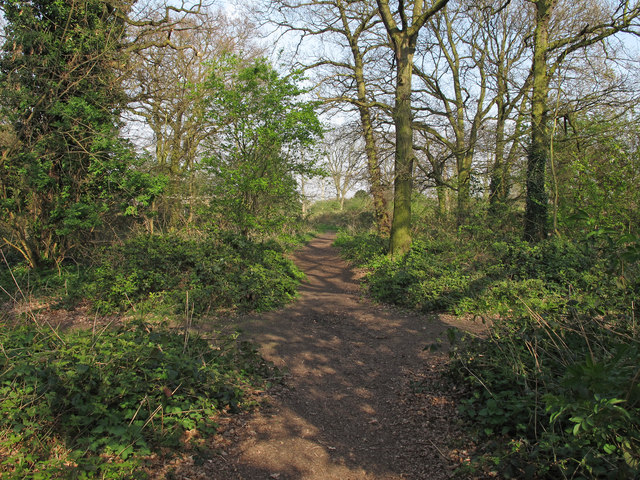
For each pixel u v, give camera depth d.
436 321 8.76
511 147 16.30
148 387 4.38
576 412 3.10
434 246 15.28
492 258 12.15
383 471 3.93
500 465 3.56
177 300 9.30
